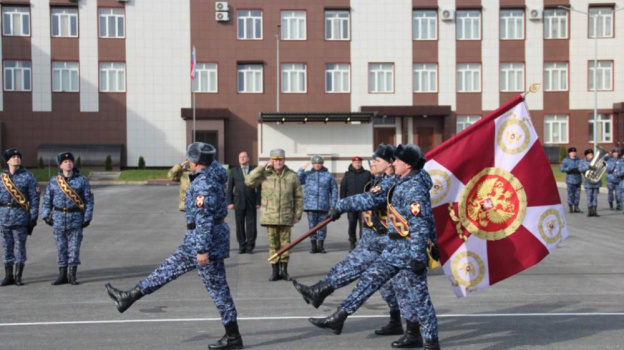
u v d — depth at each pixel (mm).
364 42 47625
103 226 20000
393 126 48594
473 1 47750
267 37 47281
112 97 46938
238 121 47531
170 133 47219
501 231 7715
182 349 7012
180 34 47062
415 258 6469
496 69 47969
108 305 9328
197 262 6887
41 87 46375
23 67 46344
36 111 46375
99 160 46125
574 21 48000
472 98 47969
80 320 8383
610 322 8164
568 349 6980
